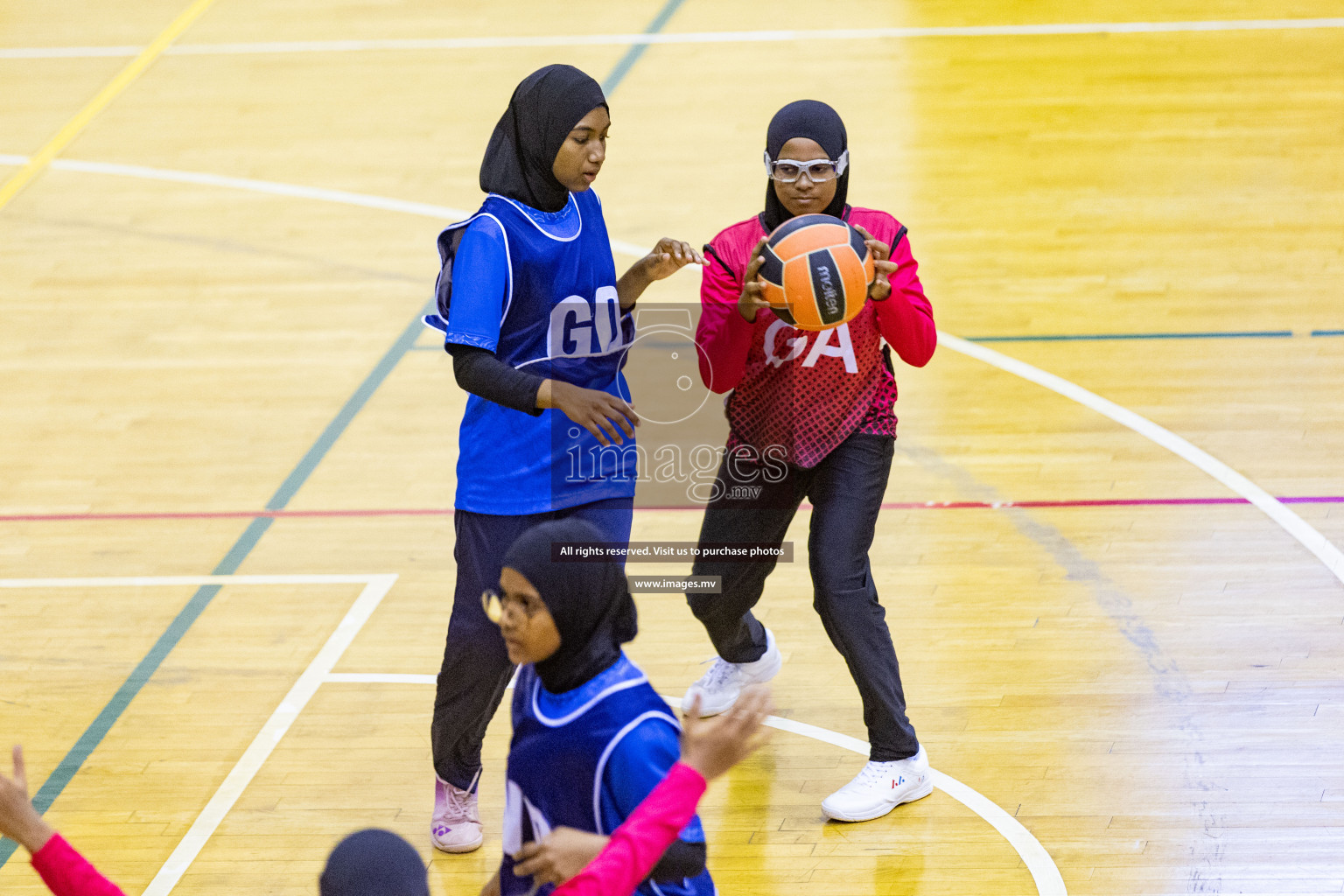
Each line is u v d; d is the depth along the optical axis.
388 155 27.77
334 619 15.08
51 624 15.12
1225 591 14.59
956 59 30.77
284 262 23.78
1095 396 18.52
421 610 15.17
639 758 6.96
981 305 21.05
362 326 21.69
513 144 10.48
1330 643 13.70
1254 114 27.06
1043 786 12.10
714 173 25.86
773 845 11.63
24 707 13.80
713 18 34.06
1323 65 29.08
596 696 7.11
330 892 6.50
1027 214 23.78
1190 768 12.18
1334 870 10.97
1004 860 11.30
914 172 25.56
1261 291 20.91
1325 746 12.34
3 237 25.06
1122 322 20.34
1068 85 29.03
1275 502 16.08
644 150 27.08
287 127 29.33
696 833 7.05
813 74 30.39
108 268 23.81
